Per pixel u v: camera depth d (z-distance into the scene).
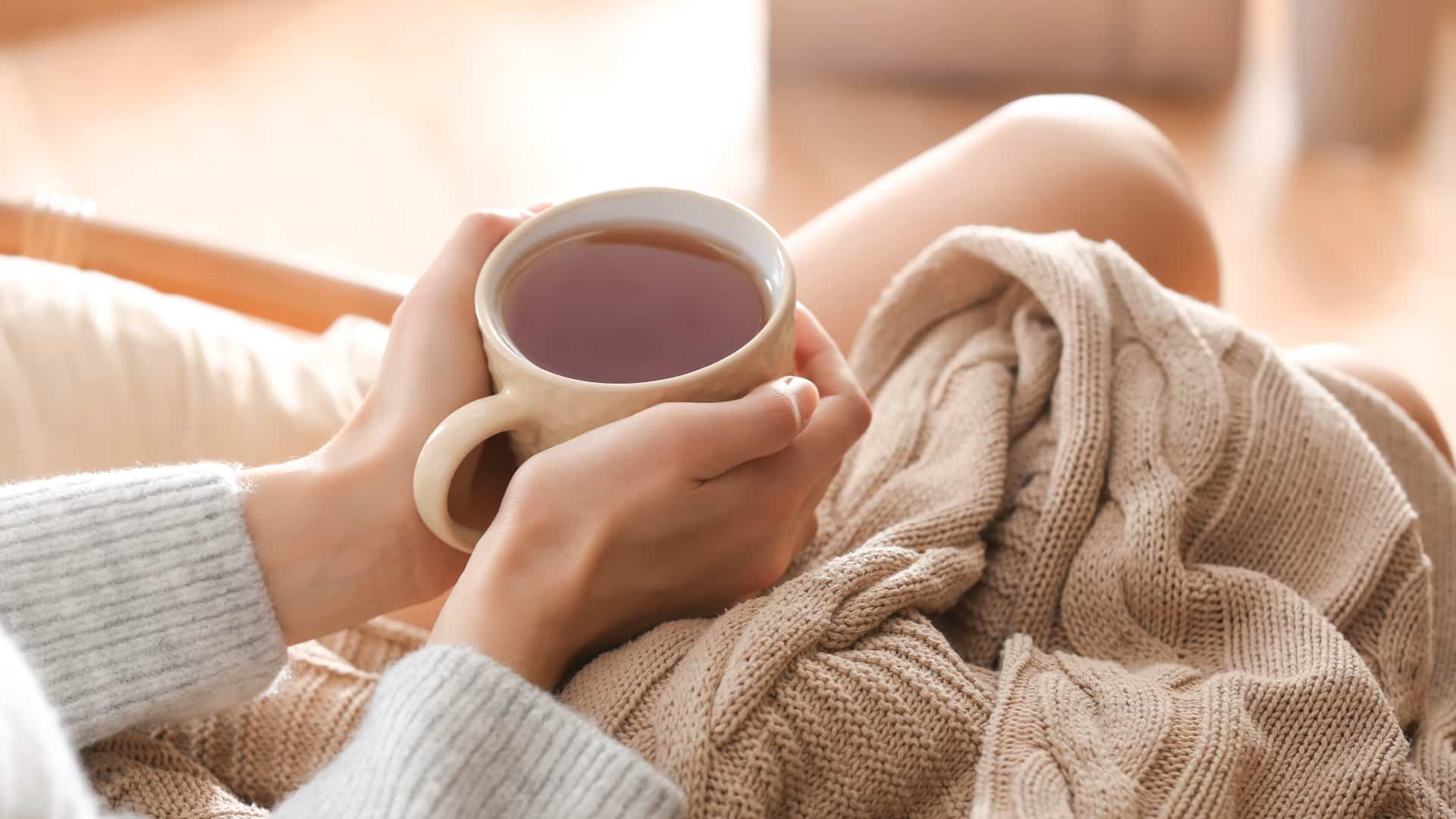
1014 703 0.95
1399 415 1.11
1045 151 1.21
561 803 0.88
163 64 2.96
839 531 1.04
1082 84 2.74
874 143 2.65
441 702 0.89
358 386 1.17
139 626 0.95
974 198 1.20
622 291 0.94
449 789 0.87
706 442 0.92
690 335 0.94
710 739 0.92
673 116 2.77
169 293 1.21
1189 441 1.02
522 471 0.93
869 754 0.93
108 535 0.95
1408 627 1.01
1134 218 1.18
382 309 1.20
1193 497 1.02
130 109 2.82
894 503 1.04
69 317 1.12
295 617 0.98
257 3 3.17
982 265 1.09
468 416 0.92
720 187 2.55
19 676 0.78
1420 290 2.21
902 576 0.97
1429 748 1.00
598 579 0.94
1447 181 2.44
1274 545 1.03
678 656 0.94
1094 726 0.94
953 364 1.08
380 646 1.07
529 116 2.78
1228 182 2.47
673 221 0.95
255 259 1.20
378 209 2.54
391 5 3.17
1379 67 2.40
